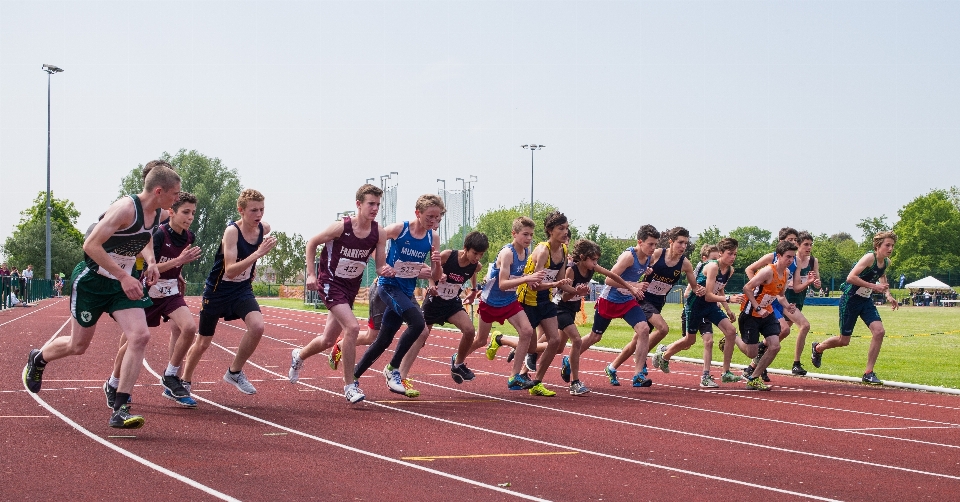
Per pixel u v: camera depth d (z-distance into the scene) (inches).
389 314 333.7
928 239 3435.0
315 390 363.3
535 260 358.0
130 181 3036.4
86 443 233.5
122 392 251.6
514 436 261.9
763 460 231.1
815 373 453.7
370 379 408.5
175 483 190.5
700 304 409.1
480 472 209.8
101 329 745.0
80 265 261.6
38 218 3075.8
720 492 193.8
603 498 186.4
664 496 189.2
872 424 296.0
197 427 263.9
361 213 312.0
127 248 244.7
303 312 1240.2
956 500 190.5
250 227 304.8
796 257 450.3
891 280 3516.2
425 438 255.3
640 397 362.9
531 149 2006.6
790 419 305.1
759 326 401.7
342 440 248.5
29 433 245.9
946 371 482.9
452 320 365.7
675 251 395.9
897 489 199.8
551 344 360.2
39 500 174.4
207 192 2982.3
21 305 1301.7
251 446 235.6
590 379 434.6
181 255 285.9
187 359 315.9
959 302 2288.4
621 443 253.3
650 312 408.8
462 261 354.3
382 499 181.0
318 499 179.5
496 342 405.7
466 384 400.8
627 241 2603.3
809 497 190.9
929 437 271.4
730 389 397.1
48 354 275.4
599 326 395.5
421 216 327.3
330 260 319.0
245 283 312.8
